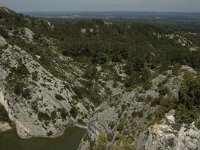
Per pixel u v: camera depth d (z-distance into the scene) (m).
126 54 155.88
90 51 149.50
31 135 90.06
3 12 161.50
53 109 96.12
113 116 61.47
